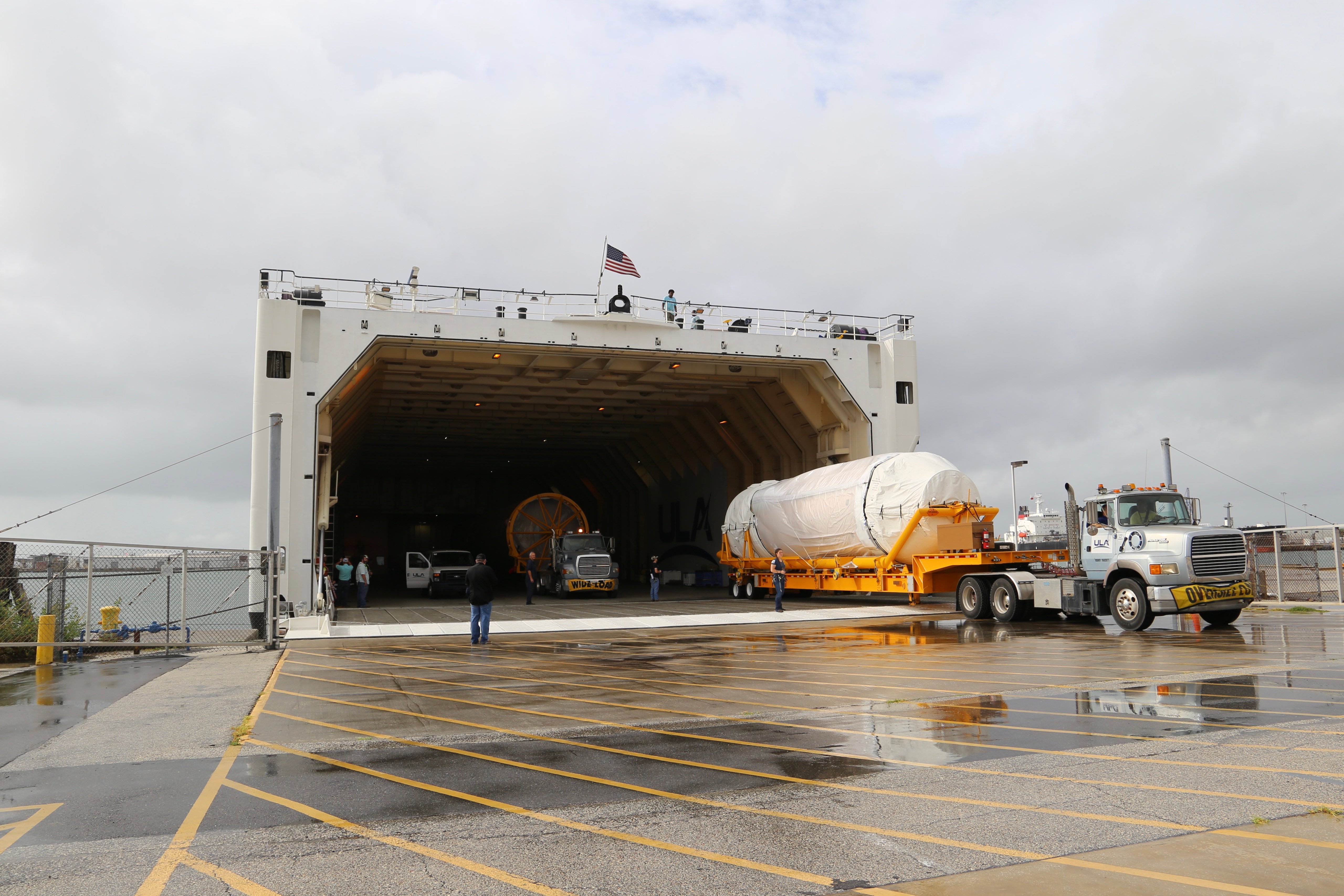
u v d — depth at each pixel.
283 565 22.12
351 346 26.88
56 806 5.88
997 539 23.61
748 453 42.12
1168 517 18.56
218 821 5.50
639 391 37.59
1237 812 5.37
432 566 40.66
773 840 5.00
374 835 5.17
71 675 13.05
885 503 25.30
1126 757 6.90
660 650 16.58
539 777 6.55
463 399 38.34
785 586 28.80
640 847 4.90
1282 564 25.98
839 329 33.62
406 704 10.17
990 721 8.52
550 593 40.50
